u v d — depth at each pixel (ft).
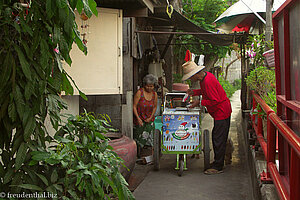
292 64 8.68
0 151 7.17
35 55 6.52
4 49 6.23
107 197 7.66
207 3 48.44
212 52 46.65
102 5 18.39
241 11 28.45
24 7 6.40
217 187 16.05
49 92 6.82
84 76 16.49
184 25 29.50
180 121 18.62
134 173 18.83
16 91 6.05
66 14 6.19
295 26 8.20
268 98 14.65
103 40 16.79
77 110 16.57
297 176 7.08
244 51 29.55
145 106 21.89
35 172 6.36
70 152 7.00
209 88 18.19
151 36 33.40
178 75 45.70
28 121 6.14
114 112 19.81
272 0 18.93
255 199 12.99
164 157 22.77
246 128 23.95
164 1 28.66
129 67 19.88
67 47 6.48
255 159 14.37
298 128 8.18
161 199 14.56
